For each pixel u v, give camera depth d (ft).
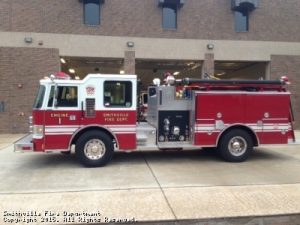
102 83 26.50
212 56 56.95
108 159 26.84
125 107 26.94
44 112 25.66
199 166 27.07
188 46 56.44
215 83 28.76
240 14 58.39
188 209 16.46
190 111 28.89
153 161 29.19
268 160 29.71
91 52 53.93
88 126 26.32
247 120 28.84
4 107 52.01
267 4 58.70
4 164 27.86
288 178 22.77
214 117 28.37
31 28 52.39
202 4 56.85
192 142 28.48
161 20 55.67
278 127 29.40
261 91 29.32
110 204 17.21
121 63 63.36
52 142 25.81
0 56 51.72
